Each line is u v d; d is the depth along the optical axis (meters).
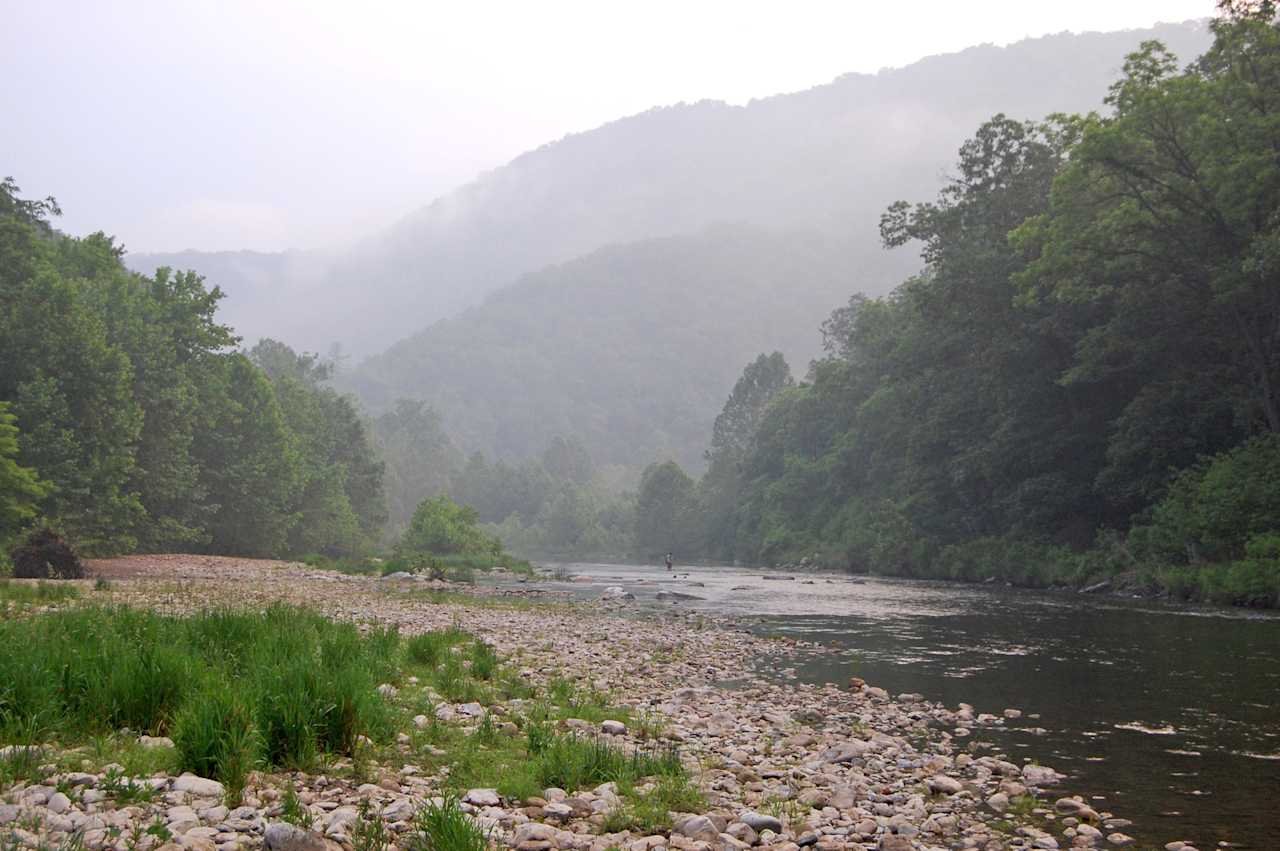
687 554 128.00
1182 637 20.69
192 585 27.31
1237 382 40.56
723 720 10.98
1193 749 9.95
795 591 40.16
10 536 31.30
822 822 7.10
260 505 60.53
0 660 8.13
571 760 7.98
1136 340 41.72
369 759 7.75
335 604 23.03
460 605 26.44
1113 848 6.76
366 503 103.94
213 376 56.97
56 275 39.66
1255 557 31.92
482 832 5.83
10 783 6.19
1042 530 49.84
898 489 71.88
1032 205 54.53
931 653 18.12
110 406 39.62
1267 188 34.59
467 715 9.92
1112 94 40.25
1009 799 8.03
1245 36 37.34
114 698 8.09
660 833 6.54
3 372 36.97
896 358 67.44
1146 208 39.56
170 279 56.66
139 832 5.36
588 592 36.50
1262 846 6.80
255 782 6.75
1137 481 42.03
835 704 12.68
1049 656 17.61
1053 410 50.16
